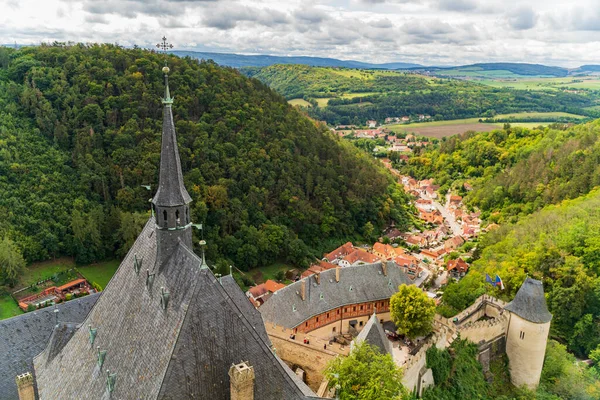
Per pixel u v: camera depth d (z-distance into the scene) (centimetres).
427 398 7806
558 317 11306
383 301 12025
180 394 3622
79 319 7469
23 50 19150
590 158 19538
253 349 4038
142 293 4578
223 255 15975
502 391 9062
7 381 6397
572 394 9194
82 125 16638
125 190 15612
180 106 17850
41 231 14362
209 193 16250
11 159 14900
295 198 18438
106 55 19325
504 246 14488
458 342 8744
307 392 4719
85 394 4431
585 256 12169
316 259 17650
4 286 12938
